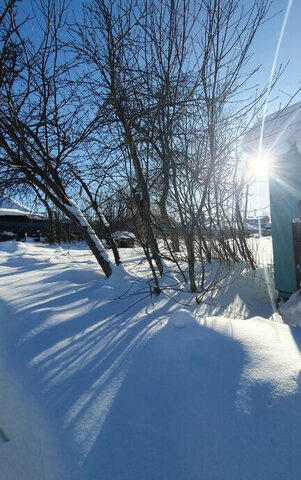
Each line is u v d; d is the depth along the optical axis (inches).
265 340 76.1
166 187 127.4
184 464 44.7
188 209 125.3
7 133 138.2
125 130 116.6
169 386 61.4
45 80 142.6
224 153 128.8
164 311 103.3
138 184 124.7
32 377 70.2
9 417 65.6
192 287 124.5
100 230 171.5
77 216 155.7
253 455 45.0
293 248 136.9
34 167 152.1
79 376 68.1
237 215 201.5
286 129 129.0
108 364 71.8
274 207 146.9
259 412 52.4
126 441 49.3
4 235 563.8
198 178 119.3
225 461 44.5
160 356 72.2
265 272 182.2
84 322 97.1
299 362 65.4
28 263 251.1
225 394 57.4
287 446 45.8
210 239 175.9
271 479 41.4
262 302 136.9
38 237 592.1
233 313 112.9
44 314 103.4
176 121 120.0
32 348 83.1
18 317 105.3
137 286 129.3
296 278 133.9
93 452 47.7
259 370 62.8
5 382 73.8
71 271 172.4
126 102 120.4
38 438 54.7
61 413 57.0
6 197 191.2
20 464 53.6
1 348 87.2
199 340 75.7
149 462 45.4
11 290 147.0
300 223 133.0
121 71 120.6
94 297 120.9
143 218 127.2
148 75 118.9
